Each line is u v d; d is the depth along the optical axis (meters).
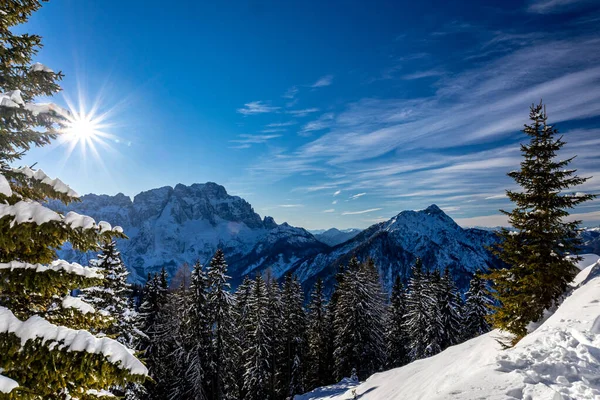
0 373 3.71
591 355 8.51
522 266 15.05
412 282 41.88
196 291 29.83
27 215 3.83
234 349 33.75
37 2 5.54
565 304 13.09
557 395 7.13
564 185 14.72
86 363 3.79
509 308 15.11
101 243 4.48
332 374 40.41
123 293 20.52
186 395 30.09
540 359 9.16
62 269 4.51
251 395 33.56
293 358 40.56
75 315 5.72
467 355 16.42
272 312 37.00
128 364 3.98
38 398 3.92
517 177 15.89
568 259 14.65
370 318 36.41
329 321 44.47
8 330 3.68
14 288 4.15
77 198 4.88
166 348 30.69
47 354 3.68
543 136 15.46
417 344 38.62
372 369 36.03
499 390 8.12
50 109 4.80
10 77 5.38
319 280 45.06
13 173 4.74
